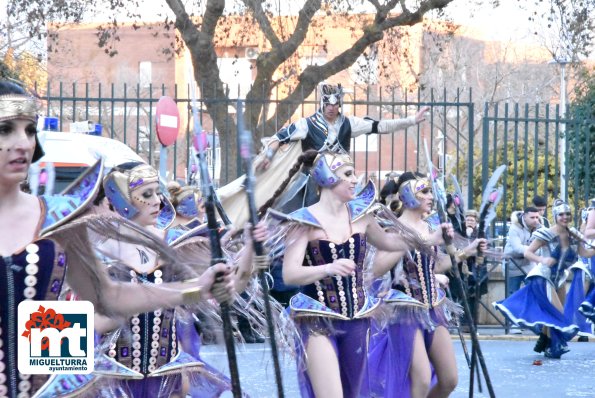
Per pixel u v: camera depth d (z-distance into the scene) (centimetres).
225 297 477
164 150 763
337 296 757
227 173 1761
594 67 2838
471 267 1394
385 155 3884
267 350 1263
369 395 798
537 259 1457
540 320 1414
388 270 859
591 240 1500
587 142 1694
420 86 2277
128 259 605
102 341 614
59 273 421
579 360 1414
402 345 863
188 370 641
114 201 661
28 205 420
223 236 662
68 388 446
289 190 1169
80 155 1185
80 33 3619
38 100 417
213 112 1712
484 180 1714
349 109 3641
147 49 3772
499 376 1262
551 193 2867
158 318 629
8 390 420
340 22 2416
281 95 2886
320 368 741
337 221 774
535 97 4047
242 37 2284
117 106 3572
